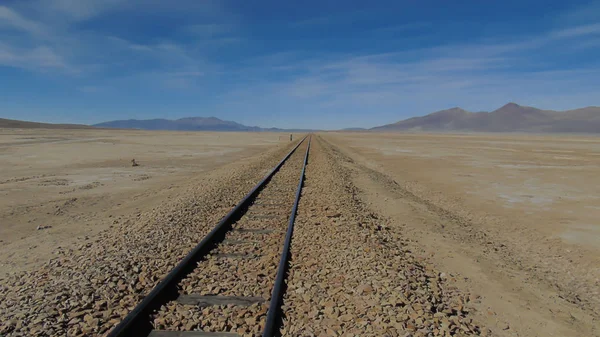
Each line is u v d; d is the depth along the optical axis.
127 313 4.41
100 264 5.92
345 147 48.94
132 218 9.51
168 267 5.79
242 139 72.38
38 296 4.88
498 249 8.04
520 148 47.31
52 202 12.05
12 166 22.08
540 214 11.43
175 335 3.97
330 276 5.61
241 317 4.34
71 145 41.88
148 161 26.09
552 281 6.47
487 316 4.89
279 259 6.16
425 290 5.23
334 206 10.27
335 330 4.14
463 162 27.56
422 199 13.59
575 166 24.88
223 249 6.72
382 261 6.13
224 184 13.90
